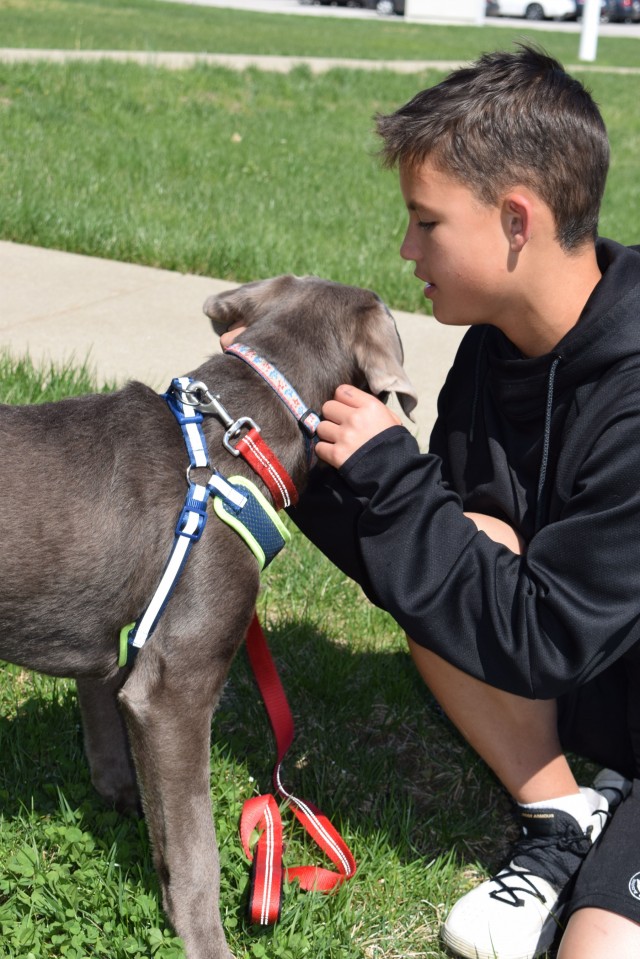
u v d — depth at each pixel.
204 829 2.21
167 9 25.48
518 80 2.17
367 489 2.30
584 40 23.39
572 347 2.30
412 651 2.63
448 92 2.20
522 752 2.54
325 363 2.46
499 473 2.57
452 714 2.61
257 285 2.63
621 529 2.17
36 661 2.33
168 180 8.24
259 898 2.32
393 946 2.41
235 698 3.14
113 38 16.36
